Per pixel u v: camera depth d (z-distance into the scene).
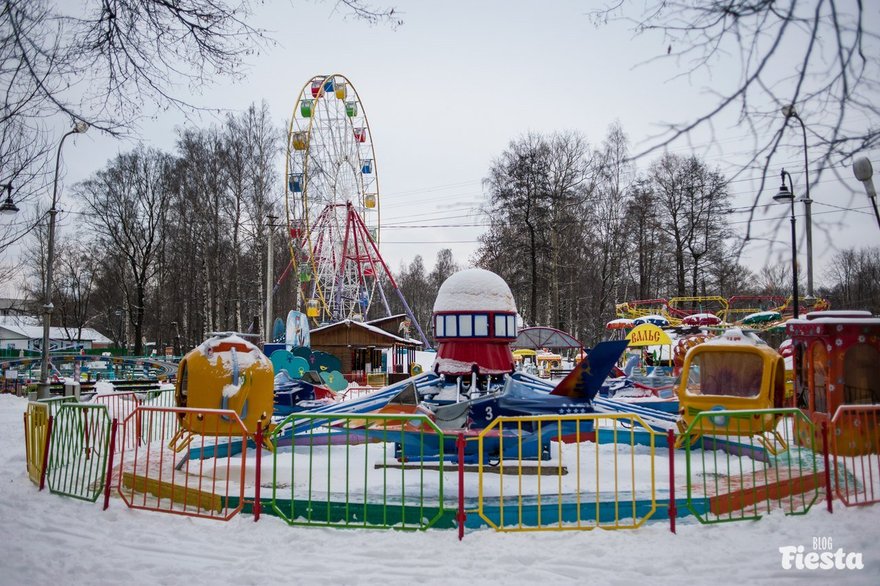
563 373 33.19
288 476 9.66
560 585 5.88
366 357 35.50
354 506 7.80
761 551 6.67
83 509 8.48
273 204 47.22
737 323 35.56
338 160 43.38
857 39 3.71
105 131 7.72
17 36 6.15
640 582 5.91
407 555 6.68
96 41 6.91
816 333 12.12
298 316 25.08
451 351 11.97
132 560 6.61
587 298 56.81
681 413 11.34
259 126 47.44
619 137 44.25
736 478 9.19
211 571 6.34
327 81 41.03
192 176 49.31
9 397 27.17
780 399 11.09
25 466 11.62
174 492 8.77
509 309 12.04
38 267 63.66
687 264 46.50
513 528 7.32
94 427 10.27
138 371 41.09
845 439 11.38
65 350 60.66
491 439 10.30
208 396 10.19
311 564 6.45
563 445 12.76
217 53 7.23
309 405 14.34
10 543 7.14
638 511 7.74
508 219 45.41
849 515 7.75
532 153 44.31
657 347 29.28
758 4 3.82
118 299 72.62
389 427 10.60
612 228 48.34
